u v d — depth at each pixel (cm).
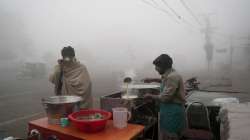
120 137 203
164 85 302
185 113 317
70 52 317
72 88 319
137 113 305
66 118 230
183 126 307
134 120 290
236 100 371
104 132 215
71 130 219
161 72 303
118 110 231
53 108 232
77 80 319
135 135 212
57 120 233
